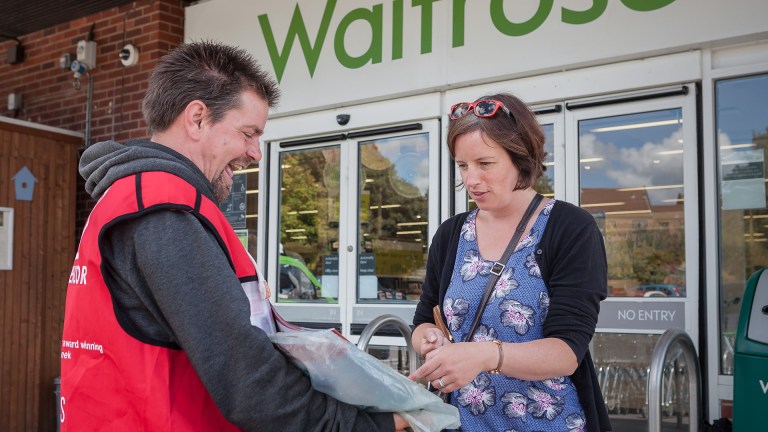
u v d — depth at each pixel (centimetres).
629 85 409
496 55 450
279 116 554
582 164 427
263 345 131
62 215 612
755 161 380
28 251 588
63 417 141
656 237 405
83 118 648
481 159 186
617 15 408
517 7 443
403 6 491
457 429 191
